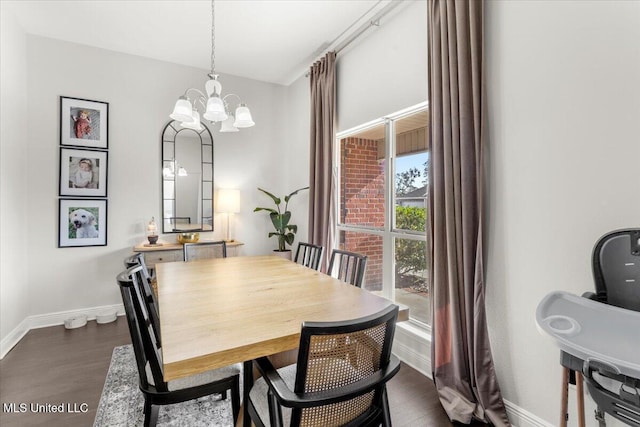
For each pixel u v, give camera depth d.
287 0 2.53
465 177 1.83
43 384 2.08
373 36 2.81
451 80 1.90
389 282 2.82
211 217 3.97
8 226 2.67
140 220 3.57
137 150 3.56
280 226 3.97
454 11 1.91
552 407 1.54
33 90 3.08
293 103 4.34
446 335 1.96
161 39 3.18
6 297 2.61
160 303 1.47
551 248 1.54
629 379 0.75
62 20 2.85
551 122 1.54
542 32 1.57
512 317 1.70
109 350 2.59
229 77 4.09
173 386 1.34
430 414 1.82
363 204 3.16
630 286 1.15
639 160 1.26
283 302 1.50
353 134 3.27
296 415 0.91
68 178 3.23
